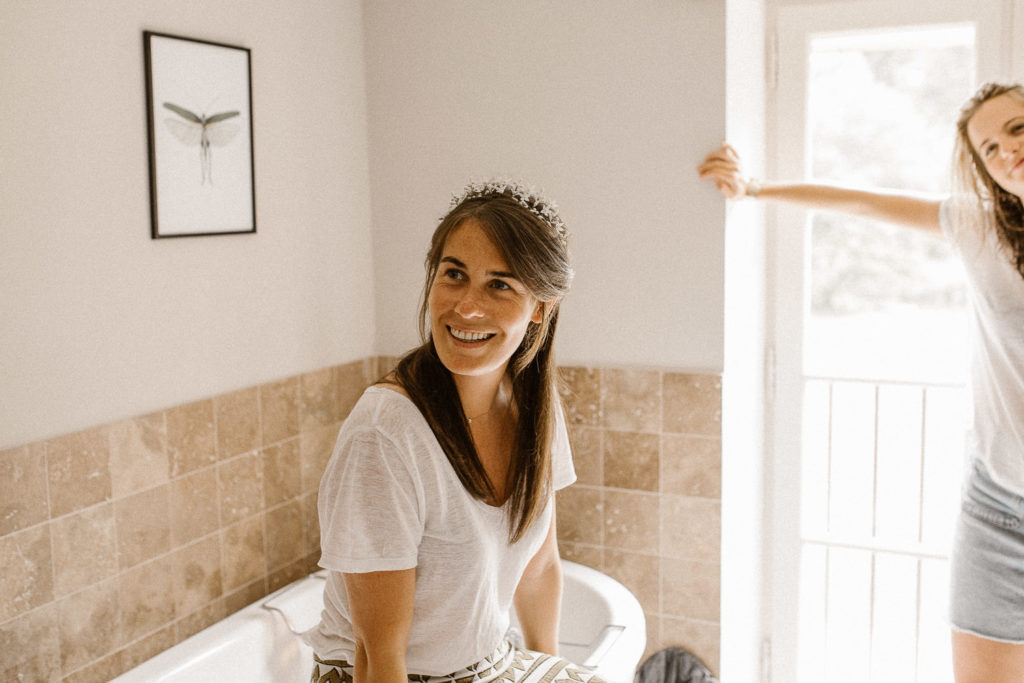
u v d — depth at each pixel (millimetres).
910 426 3232
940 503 3219
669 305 2373
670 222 2344
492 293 1241
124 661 2016
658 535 2459
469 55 2520
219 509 2246
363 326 2719
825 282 2949
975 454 2062
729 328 2344
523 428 1384
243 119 2232
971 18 2326
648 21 2299
